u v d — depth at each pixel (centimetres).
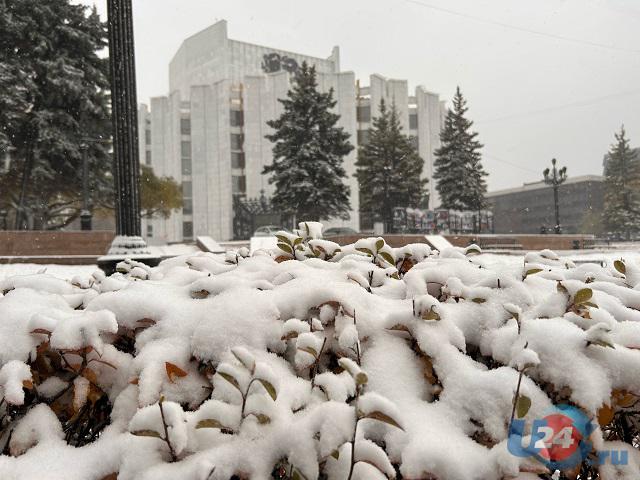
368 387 115
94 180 2958
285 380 112
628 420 121
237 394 109
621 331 123
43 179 2784
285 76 6269
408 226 3362
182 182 6481
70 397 127
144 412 100
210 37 8350
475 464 93
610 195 6056
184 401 116
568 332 113
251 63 8350
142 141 6819
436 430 102
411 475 92
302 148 3547
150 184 4191
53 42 2855
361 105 6606
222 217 6231
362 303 138
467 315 137
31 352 123
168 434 96
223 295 135
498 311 138
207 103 6475
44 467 104
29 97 2817
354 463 94
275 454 97
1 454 115
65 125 2838
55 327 121
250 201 5900
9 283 170
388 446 101
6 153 2628
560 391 107
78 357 127
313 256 218
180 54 9131
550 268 195
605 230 6141
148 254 761
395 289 169
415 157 4494
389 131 4350
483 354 131
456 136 4347
